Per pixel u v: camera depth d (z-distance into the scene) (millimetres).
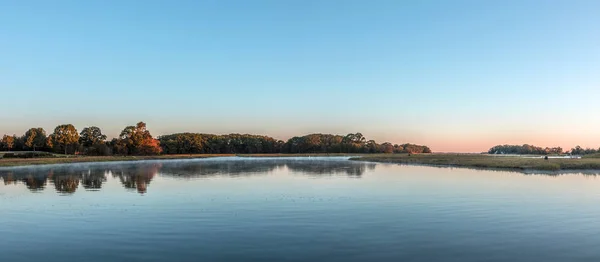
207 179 36969
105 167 59531
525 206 20422
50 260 11711
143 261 11555
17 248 12922
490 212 18781
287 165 67312
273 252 12375
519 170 50000
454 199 22969
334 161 89562
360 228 15406
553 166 51094
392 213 18500
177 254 12195
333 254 12156
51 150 131625
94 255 12148
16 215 18234
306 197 23922
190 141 167875
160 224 16234
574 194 25234
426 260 11578
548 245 13133
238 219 17172
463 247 12906
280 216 17828
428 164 68938
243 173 45625
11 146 136625
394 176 40250
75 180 35844
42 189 28469
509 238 13992
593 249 12688
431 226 15758
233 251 12477
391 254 12172
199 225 16031
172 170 51656
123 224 16266
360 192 26375
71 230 15258
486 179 36406
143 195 25016
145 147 136250
